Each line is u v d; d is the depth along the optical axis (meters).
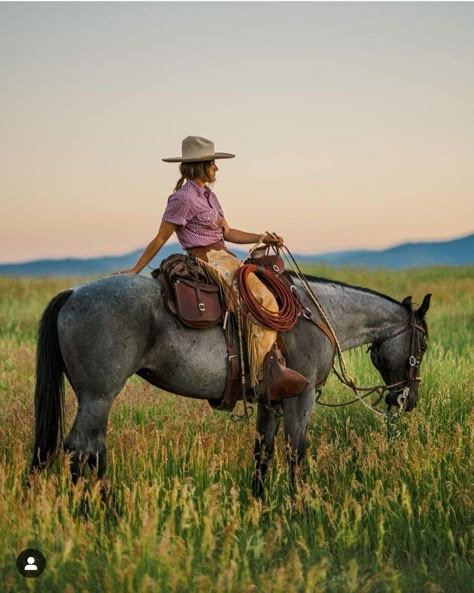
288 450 8.56
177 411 11.02
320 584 6.51
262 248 9.05
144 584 5.86
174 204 8.55
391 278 39.66
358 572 7.04
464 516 7.86
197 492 8.41
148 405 11.61
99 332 7.73
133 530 7.29
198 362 8.16
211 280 8.33
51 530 6.85
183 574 6.34
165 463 8.93
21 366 14.87
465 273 41.38
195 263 8.38
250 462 9.16
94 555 6.77
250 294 8.27
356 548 7.56
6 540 6.66
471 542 7.51
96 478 7.65
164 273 8.20
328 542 7.49
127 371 7.85
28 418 10.08
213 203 8.77
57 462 8.64
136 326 7.84
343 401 11.59
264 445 8.96
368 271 42.59
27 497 7.37
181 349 8.07
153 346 7.99
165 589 6.17
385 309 9.69
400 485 8.52
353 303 9.50
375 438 9.46
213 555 7.07
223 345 8.27
